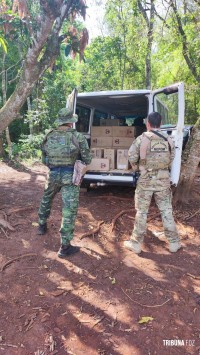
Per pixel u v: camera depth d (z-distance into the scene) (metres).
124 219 4.81
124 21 11.62
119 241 4.03
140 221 3.61
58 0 3.41
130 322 2.50
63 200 3.44
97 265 3.38
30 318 2.51
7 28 3.96
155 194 3.61
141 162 3.50
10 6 4.48
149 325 2.47
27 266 3.31
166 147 3.43
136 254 3.67
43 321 2.48
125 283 3.05
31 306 2.66
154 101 5.16
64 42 3.97
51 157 3.47
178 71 12.99
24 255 3.51
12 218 4.68
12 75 12.98
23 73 4.09
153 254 3.69
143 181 3.53
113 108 7.20
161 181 3.51
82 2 3.53
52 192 3.78
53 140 3.45
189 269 3.36
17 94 4.18
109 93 5.40
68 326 2.43
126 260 3.51
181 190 5.51
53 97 14.44
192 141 5.46
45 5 3.40
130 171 5.50
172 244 3.71
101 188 6.79
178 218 4.88
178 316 2.60
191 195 5.75
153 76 16.38
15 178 7.88
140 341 2.30
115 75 16.03
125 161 5.68
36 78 4.09
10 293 2.83
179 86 4.46
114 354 2.17
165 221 3.67
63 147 3.40
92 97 5.59
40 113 12.08
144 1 8.34
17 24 4.03
